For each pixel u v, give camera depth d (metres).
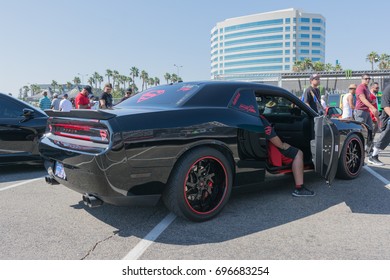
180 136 2.98
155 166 2.88
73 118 3.11
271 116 4.60
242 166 3.45
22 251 2.67
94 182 2.78
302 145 4.45
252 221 3.27
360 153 4.94
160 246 2.75
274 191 4.25
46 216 3.46
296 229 3.09
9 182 4.94
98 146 2.80
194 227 3.13
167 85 3.98
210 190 3.30
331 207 3.67
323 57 121.31
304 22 116.38
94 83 102.94
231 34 126.19
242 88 3.67
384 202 3.84
